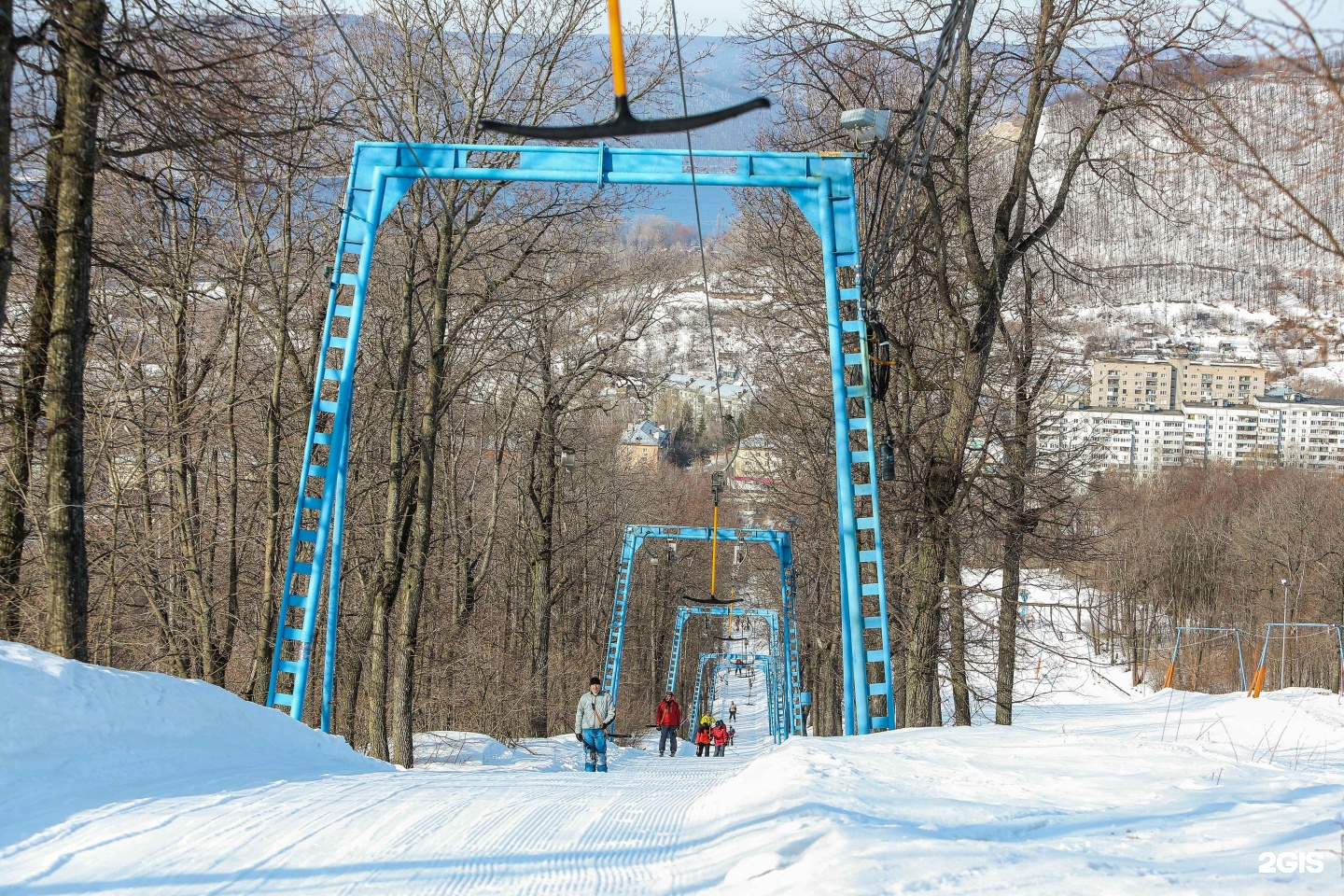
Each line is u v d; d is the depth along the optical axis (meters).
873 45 19.80
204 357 23.05
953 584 22.03
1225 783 8.73
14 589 15.66
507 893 5.69
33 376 15.14
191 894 5.52
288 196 21.75
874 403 22.09
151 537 21.28
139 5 13.40
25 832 6.53
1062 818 7.28
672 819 8.14
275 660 15.66
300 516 15.94
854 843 5.95
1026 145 20.52
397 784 9.51
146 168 18.66
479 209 21.98
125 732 9.20
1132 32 16.47
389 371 24.36
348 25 21.55
